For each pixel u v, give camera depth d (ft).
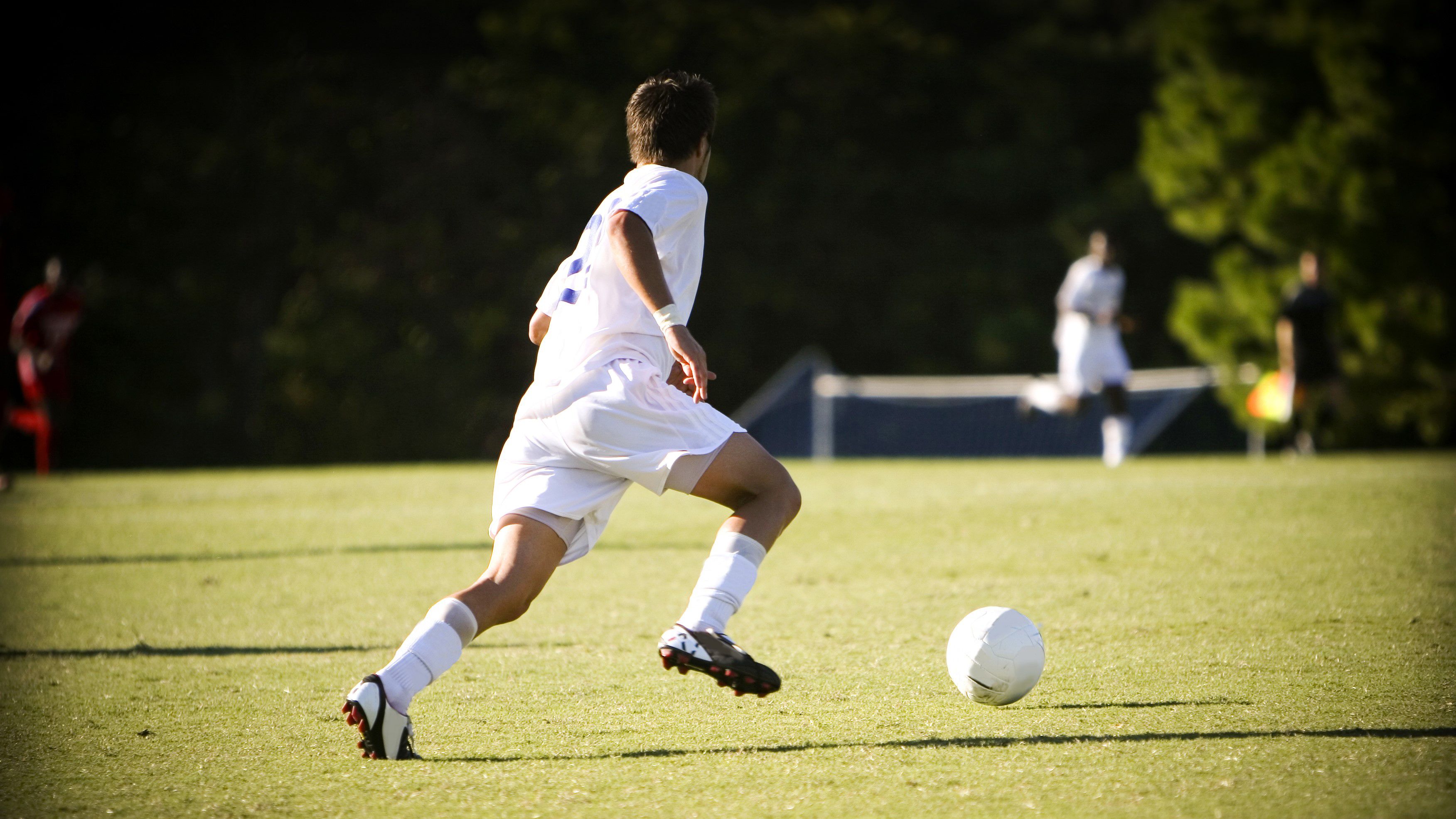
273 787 38.93
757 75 387.75
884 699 49.60
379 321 383.65
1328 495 114.42
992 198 401.49
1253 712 45.47
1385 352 258.98
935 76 401.08
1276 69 274.36
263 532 113.39
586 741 44.09
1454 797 35.37
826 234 398.83
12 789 38.96
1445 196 260.21
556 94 386.32
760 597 76.43
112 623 70.74
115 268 359.87
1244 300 259.19
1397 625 61.31
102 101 363.97
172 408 360.69
